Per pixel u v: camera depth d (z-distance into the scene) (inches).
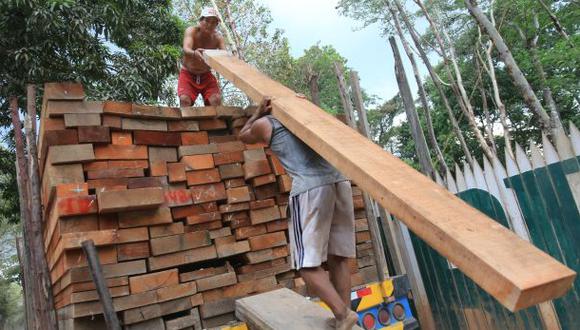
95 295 126.2
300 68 756.6
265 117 113.0
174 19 497.0
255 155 161.0
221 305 141.4
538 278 53.2
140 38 448.5
